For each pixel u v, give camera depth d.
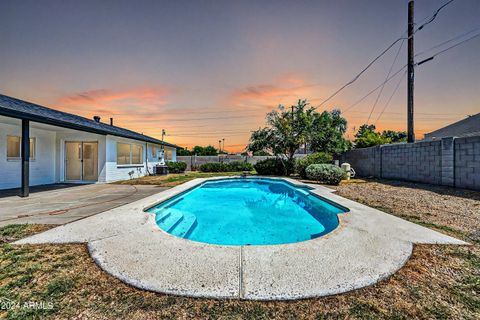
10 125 8.36
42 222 3.96
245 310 1.67
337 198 6.13
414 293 1.88
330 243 2.92
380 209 4.96
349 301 1.77
